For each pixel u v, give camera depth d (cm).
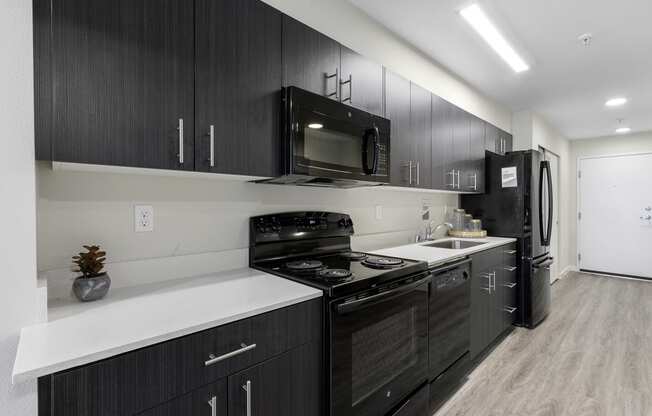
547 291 350
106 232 127
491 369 240
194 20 118
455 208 350
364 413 139
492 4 199
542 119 442
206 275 153
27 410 78
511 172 322
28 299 90
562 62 277
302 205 198
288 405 115
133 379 81
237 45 131
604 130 505
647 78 309
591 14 207
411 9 209
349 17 207
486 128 332
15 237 88
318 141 152
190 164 117
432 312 187
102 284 115
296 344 118
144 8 106
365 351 141
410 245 264
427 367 181
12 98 86
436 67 282
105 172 125
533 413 189
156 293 124
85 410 75
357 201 233
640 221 510
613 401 200
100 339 82
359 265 170
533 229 316
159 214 141
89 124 96
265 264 170
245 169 133
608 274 539
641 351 267
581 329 315
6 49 86
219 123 125
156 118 109
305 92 147
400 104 214
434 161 248
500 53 262
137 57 105
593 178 555
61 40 91
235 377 101
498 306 279
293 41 151
